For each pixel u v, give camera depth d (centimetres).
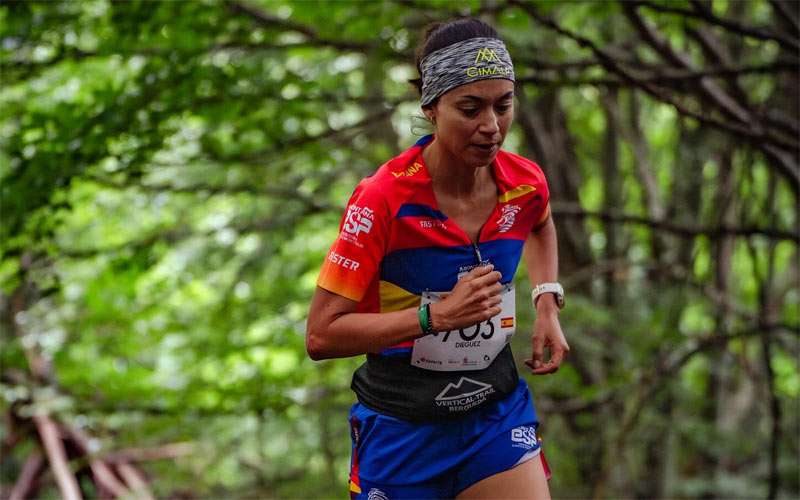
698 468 1745
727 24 862
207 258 1356
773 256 1243
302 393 1282
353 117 1512
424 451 442
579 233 1535
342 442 1486
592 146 1827
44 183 930
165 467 1490
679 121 1317
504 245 431
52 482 1377
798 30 944
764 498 1466
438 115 400
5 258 1009
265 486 1548
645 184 1512
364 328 405
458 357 433
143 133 968
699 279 1256
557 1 928
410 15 1062
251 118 1064
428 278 421
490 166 429
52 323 1363
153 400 1280
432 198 414
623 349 1347
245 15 1005
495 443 443
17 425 1279
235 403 1255
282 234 1313
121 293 1363
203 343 1400
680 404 1461
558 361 454
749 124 1003
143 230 1457
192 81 970
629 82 880
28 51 1036
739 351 1425
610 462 1244
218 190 1189
